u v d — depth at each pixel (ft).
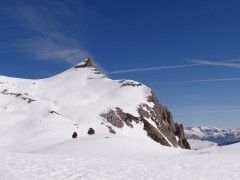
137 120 592.19
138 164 95.71
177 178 75.92
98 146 187.83
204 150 185.78
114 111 579.48
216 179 75.51
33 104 581.94
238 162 101.81
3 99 627.05
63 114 541.75
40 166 83.66
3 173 72.95
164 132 622.13
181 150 223.51
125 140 211.82
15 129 399.24
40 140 338.75
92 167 86.48
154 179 74.18
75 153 170.81
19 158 97.81
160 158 114.93
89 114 542.98
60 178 70.90
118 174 78.07
